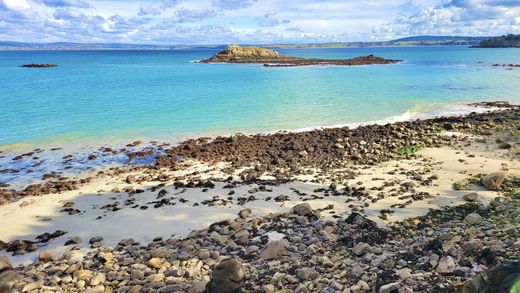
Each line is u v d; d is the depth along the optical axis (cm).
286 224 1265
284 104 3788
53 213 1516
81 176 1953
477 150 2114
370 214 1324
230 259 880
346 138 2459
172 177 1881
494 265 870
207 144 2427
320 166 1967
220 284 848
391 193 1523
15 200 1658
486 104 3678
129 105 3825
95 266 1075
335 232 1178
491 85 5047
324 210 1386
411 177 1720
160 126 2950
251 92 4628
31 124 3017
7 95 4541
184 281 947
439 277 848
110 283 972
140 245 1209
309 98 4119
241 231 1198
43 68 9912
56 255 1183
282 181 1744
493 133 2483
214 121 3097
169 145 2472
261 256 1024
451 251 952
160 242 1216
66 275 1031
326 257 997
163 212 1455
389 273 881
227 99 4122
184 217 1402
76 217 1468
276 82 5678
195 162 2114
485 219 1177
